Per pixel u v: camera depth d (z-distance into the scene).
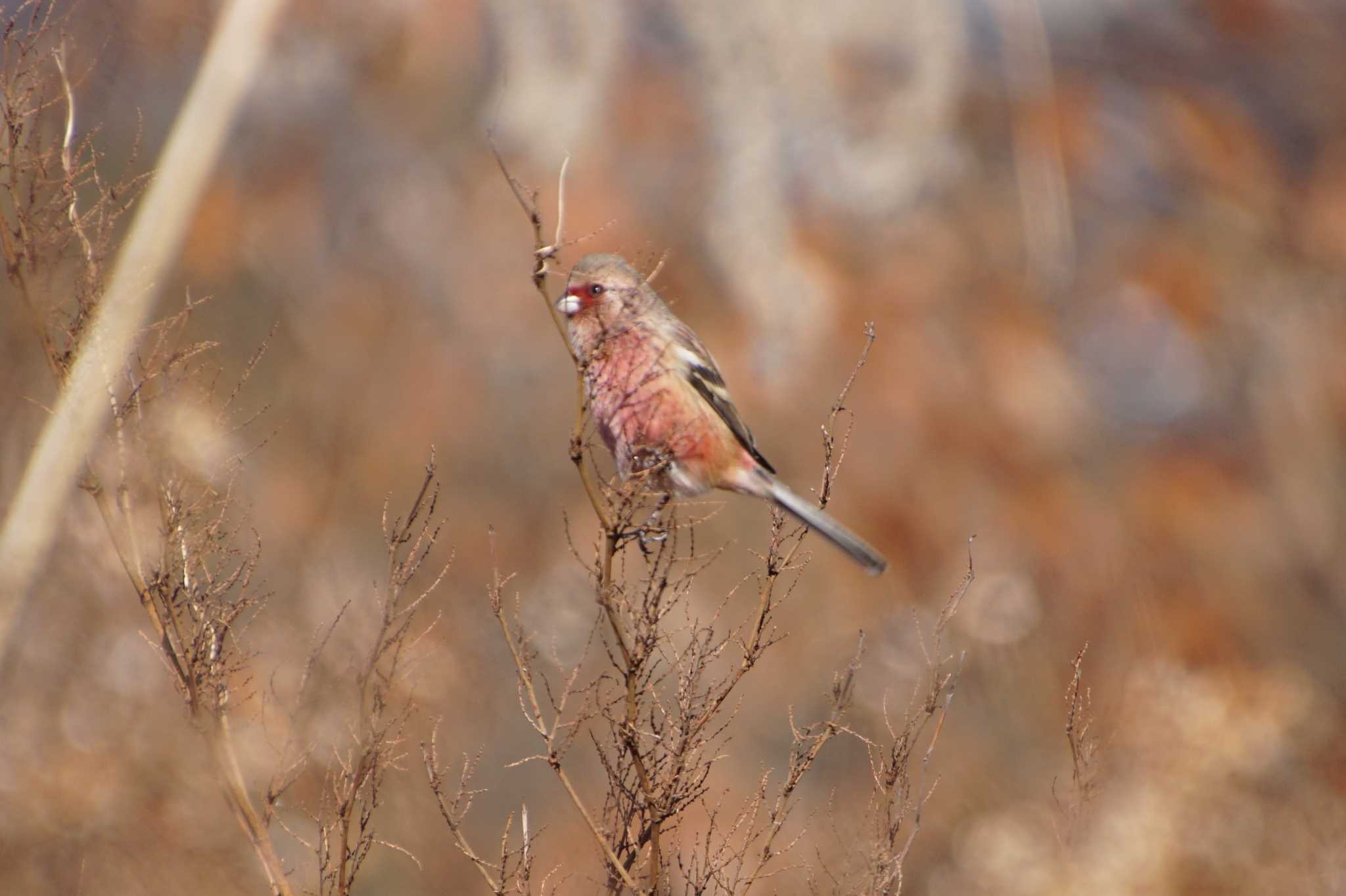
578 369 6.34
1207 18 15.06
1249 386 14.65
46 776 7.63
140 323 6.46
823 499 6.38
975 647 12.47
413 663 6.88
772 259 13.00
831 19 13.39
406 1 13.55
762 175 13.18
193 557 6.12
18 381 7.45
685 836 9.08
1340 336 14.65
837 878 6.79
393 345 13.84
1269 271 14.76
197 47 10.80
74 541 7.53
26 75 6.20
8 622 7.44
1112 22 15.02
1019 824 11.05
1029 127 13.60
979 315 13.56
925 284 13.39
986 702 12.24
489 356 14.20
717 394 9.31
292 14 13.34
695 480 9.35
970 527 13.20
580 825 10.88
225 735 6.07
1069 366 14.03
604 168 12.95
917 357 13.28
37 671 7.73
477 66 13.64
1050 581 13.09
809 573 13.12
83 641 7.77
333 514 12.66
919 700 11.01
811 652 12.68
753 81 13.33
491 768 11.39
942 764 11.81
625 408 8.67
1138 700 11.54
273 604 8.24
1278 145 15.20
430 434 13.67
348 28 13.58
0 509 7.43
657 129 13.18
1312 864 10.52
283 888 6.02
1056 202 13.43
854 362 13.20
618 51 13.29
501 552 13.43
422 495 6.28
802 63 13.35
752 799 7.28
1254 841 10.59
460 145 13.91
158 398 6.21
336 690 6.62
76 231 6.30
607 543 6.28
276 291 13.35
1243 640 13.41
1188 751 10.92
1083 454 13.71
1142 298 14.41
